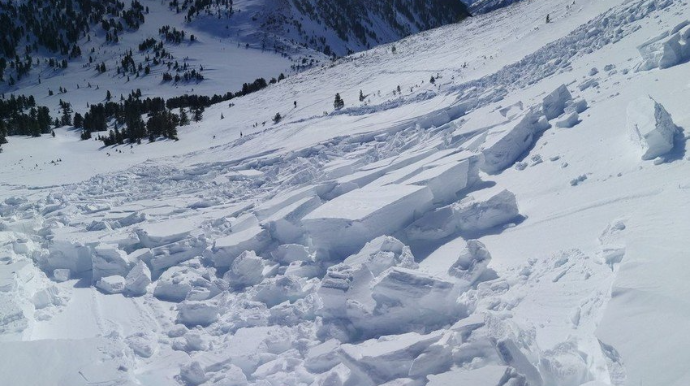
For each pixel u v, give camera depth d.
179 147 50.19
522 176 12.98
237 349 8.32
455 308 7.78
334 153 23.25
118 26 184.00
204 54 167.38
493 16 70.94
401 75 51.41
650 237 6.20
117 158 44.47
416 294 7.63
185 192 22.62
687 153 9.51
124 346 7.96
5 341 8.26
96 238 15.43
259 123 54.34
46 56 169.62
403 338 7.02
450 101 27.06
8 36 173.00
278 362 7.84
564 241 8.89
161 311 10.87
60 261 13.80
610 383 4.82
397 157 16.92
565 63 21.05
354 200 11.88
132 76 153.88
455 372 5.35
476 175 13.61
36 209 21.53
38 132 76.75
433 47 61.97
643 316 4.92
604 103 14.38
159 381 7.93
